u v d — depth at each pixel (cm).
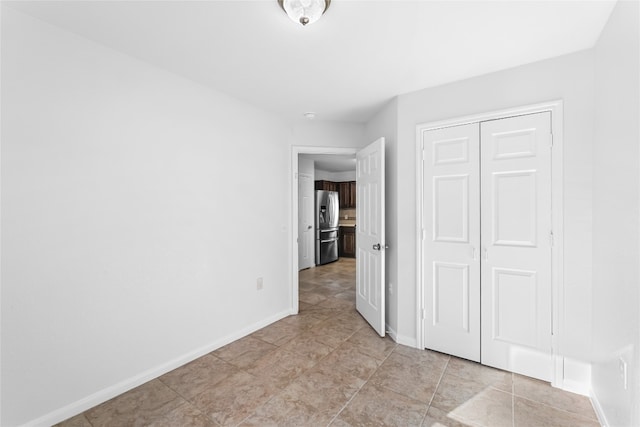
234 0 144
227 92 262
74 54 175
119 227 196
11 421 155
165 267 222
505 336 218
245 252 287
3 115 152
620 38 142
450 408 178
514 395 190
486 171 224
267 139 310
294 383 205
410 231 260
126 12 154
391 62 206
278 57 201
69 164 173
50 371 167
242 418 170
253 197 295
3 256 152
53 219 168
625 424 136
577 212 191
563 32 170
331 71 221
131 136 202
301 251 594
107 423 167
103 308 188
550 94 199
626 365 135
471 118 228
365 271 321
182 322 233
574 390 192
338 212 727
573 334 193
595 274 180
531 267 207
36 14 157
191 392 195
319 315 339
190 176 239
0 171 151
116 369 194
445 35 173
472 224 230
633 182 129
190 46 188
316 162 632
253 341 272
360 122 351
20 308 157
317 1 139
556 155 197
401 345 262
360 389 197
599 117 174
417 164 253
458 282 238
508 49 189
